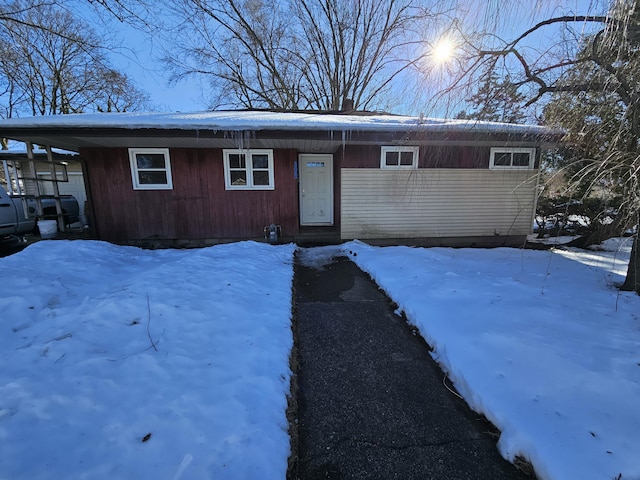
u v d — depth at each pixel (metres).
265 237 7.27
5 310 2.75
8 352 2.19
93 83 13.67
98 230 6.84
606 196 4.06
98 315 2.72
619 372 2.15
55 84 13.57
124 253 5.79
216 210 7.09
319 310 3.71
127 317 2.76
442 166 7.11
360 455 1.70
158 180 6.86
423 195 7.19
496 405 1.93
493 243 7.51
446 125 5.50
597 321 2.97
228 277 4.13
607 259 5.95
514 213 7.40
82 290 3.57
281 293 3.90
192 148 6.84
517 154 7.20
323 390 2.27
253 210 7.19
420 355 2.75
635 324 2.91
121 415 1.71
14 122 5.12
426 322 3.08
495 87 4.37
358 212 7.12
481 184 7.25
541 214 8.14
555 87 4.00
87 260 4.76
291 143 6.46
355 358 2.70
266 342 2.65
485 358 2.39
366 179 7.02
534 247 7.31
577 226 7.70
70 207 9.60
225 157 6.94
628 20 3.02
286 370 2.37
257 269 4.79
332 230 7.57
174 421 1.70
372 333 3.15
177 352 2.35
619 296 3.68
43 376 1.96
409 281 4.31
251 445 1.60
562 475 1.44
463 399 2.17
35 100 14.00
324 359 2.68
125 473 1.39
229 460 1.50
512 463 1.64
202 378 2.09
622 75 3.52
